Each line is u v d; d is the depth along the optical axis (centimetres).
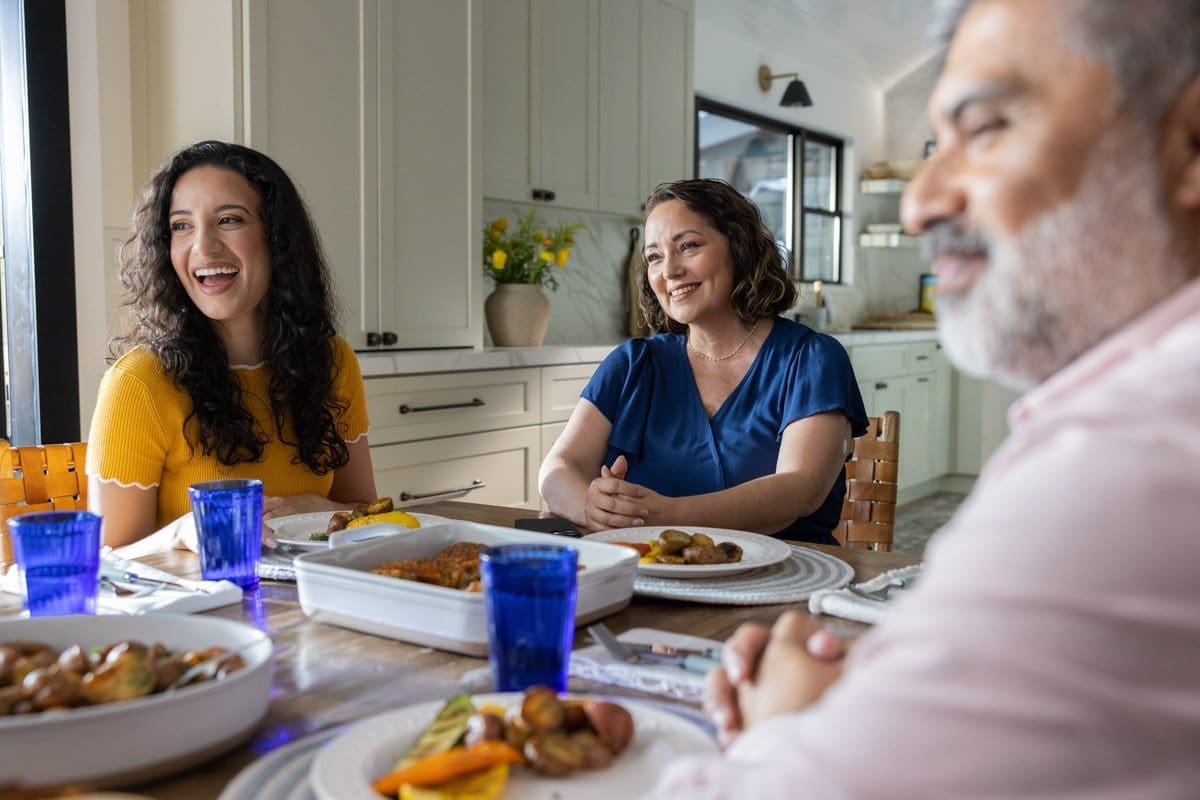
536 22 357
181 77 267
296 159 271
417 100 304
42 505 159
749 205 191
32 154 257
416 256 307
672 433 191
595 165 388
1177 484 38
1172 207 47
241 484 118
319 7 275
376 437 285
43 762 60
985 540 40
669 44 424
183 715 64
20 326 264
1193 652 36
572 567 78
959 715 38
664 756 65
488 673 85
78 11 262
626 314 452
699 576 116
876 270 657
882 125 651
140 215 173
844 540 193
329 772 60
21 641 77
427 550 113
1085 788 37
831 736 42
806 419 178
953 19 53
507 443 329
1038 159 48
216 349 172
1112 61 46
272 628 99
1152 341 45
